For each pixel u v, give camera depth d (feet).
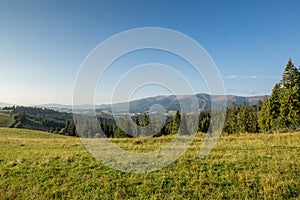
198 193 32.76
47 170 41.73
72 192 34.12
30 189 34.94
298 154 49.19
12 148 64.49
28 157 50.34
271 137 72.59
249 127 194.18
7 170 42.01
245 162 44.16
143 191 34.06
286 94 139.95
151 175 39.37
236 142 65.82
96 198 32.35
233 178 36.81
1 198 32.19
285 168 39.99
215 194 32.50
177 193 33.12
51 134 154.20
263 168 40.55
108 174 40.06
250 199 30.73
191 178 37.60
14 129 154.10
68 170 41.98
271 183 34.42
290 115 135.03
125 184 36.22
